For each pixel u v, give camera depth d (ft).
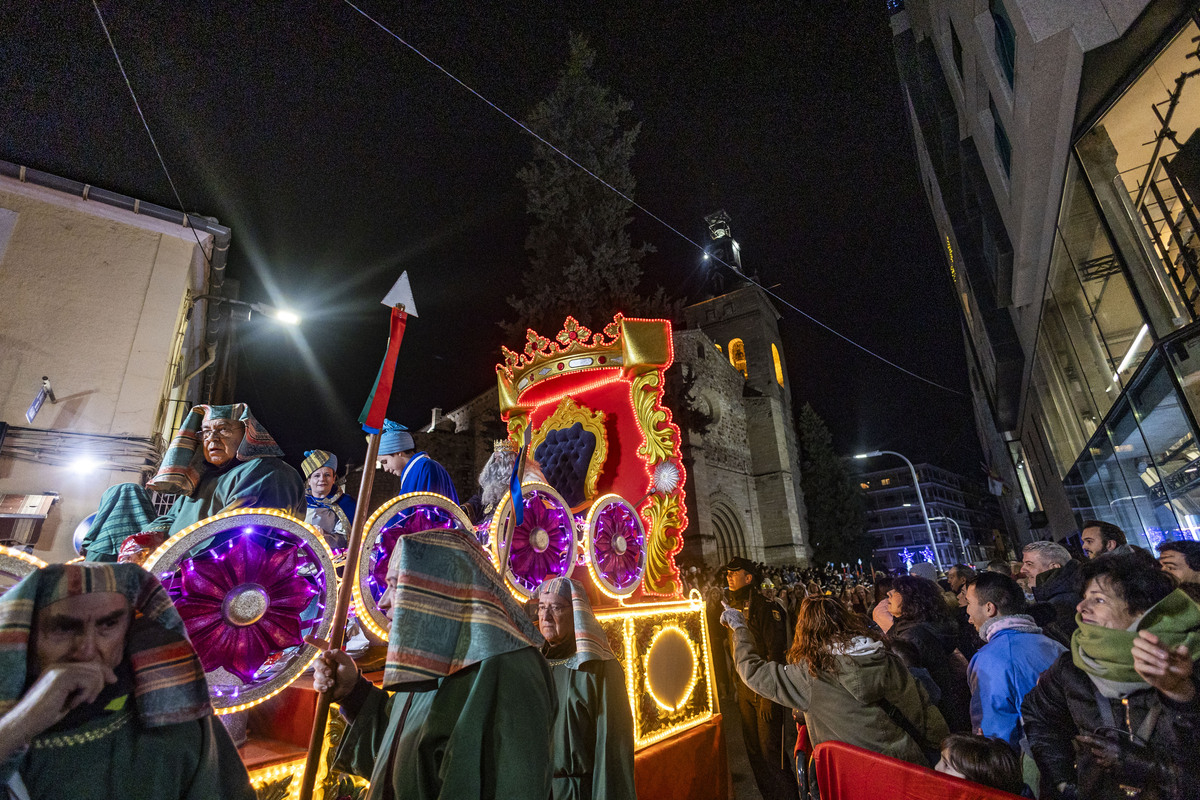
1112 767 5.93
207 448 8.53
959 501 282.77
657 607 13.96
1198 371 19.99
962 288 62.23
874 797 7.93
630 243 49.29
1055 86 20.56
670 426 16.63
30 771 3.53
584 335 18.90
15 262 27.55
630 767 7.97
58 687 3.49
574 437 18.28
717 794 14.11
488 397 114.11
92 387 27.63
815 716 9.18
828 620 9.36
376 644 8.52
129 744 3.87
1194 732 5.44
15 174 28.12
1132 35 17.35
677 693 13.94
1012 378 48.49
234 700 6.51
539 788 4.87
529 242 49.75
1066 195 25.23
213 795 4.14
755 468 120.06
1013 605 9.46
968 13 27.73
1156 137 19.89
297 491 8.49
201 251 33.04
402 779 4.91
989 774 7.25
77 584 3.91
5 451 25.05
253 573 6.79
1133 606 6.21
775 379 132.16
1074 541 43.32
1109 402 30.27
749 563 20.15
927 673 10.74
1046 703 7.11
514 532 10.49
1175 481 24.18
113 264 29.63
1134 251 21.47
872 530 260.21
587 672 8.46
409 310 7.99
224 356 44.60
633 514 15.08
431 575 5.52
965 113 36.68
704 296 154.81
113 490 9.57
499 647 5.32
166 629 4.25
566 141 48.88
